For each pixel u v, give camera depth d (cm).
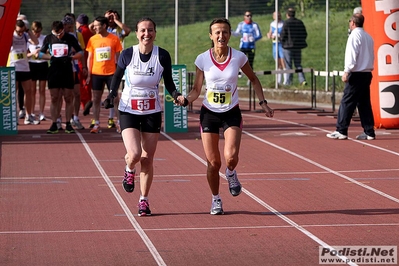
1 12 2386
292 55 3609
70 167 1833
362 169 1777
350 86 2211
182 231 1209
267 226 1238
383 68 2398
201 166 1833
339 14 3884
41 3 3969
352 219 1281
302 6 3934
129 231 1210
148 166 1295
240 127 1279
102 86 2405
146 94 1261
